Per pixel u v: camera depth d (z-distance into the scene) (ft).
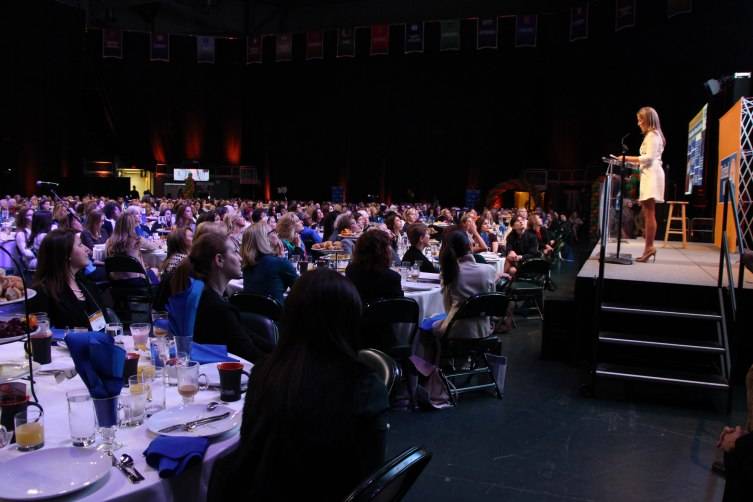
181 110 104.83
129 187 90.07
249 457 4.89
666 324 17.94
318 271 5.27
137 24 101.35
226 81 104.53
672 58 68.95
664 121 72.69
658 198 21.33
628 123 79.61
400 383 14.90
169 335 8.95
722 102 37.40
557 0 87.86
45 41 81.56
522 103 96.32
